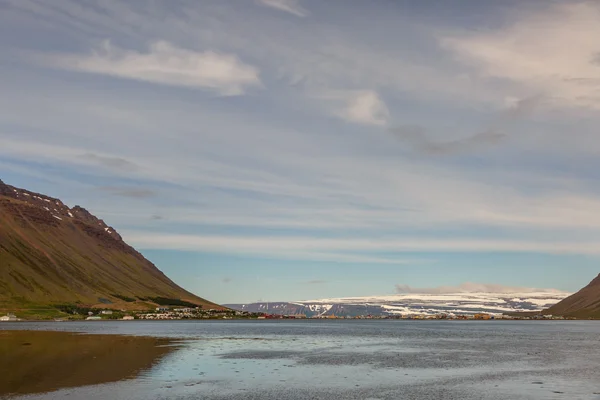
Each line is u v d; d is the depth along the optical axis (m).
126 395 55.62
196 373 73.19
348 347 127.38
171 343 129.75
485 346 134.75
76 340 131.50
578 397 58.78
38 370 71.75
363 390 62.06
